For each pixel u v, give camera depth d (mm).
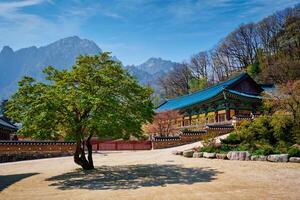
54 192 14648
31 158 34406
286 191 12945
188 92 105438
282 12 92688
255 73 87062
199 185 14875
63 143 36875
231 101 50125
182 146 36844
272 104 31656
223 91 48219
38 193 14516
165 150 35094
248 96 49406
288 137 26750
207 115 53969
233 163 21984
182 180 16547
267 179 15766
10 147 34312
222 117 50406
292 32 85750
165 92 111312
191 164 22844
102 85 19516
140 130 21141
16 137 52250
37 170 23656
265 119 29031
